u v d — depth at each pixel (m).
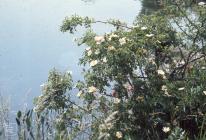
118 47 3.99
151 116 3.97
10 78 7.90
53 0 16.20
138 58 3.96
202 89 3.88
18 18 13.14
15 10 14.22
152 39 4.14
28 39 10.82
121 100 3.97
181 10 4.48
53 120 4.26
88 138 4.07
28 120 4.05
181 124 4.14
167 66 4.46
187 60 4.36
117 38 4.11
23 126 4.12
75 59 8.98
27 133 4.13
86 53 4.20
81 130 4.03
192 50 4.36
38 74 8.20
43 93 4.16
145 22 4.52
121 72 3.98
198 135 3.93
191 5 4.57
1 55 9.40
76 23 4.64
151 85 4.05
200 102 3.89
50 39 10.84
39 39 10.84
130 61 3.94
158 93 4.00
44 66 8.70
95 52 3.98
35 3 15.52
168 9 4.57
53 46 10.18
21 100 6.59
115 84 4.11
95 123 3.94
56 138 3.90
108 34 4.27
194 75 4.12
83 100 4.27
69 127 4.13
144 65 4.09
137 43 4.02
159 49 4.32
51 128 4.19
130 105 3.92
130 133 3.85
